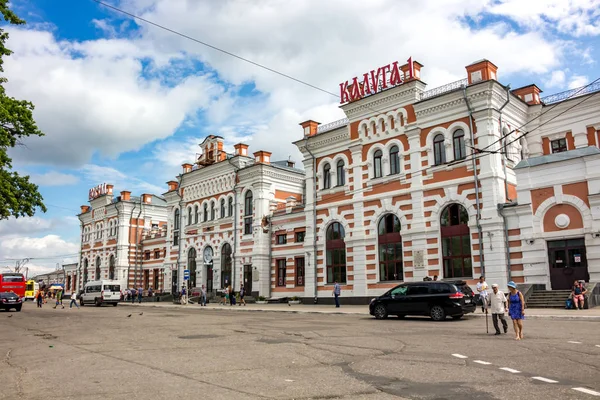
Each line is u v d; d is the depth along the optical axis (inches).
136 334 700.0
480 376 365.4
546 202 1094.4
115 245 2731.3
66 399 307.3
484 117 1202.0
